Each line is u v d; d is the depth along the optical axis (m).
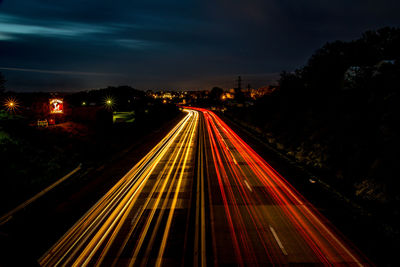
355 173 15.84
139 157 24.05
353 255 8.66
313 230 10.31
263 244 9.36
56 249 9.23
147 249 9.16
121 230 10.52
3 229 10.55
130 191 15.06
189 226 10.77
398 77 18.52
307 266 8.12
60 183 16.64
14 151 18.67
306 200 13.38
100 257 8.72
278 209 12.33
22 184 15.39
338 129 20.67
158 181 16.88
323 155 19.62
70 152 23.30
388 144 15.16
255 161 22.05
